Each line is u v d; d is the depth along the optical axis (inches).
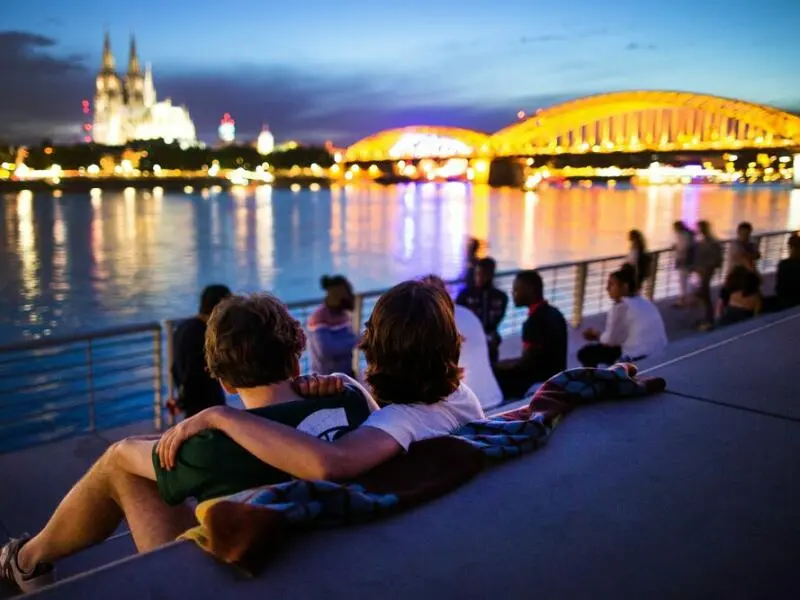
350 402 95.2
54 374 564.1
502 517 85.4
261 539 72.0
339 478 84.0
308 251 2450.8
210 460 82.1
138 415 450.3
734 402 131.4
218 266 2064.5
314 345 257.4
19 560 100.7
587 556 77.9
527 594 70.7
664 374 149.9
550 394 126.4
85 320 1252.5
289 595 69.3
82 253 2358.5
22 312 1317.7
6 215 4527.6
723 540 82.3
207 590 69.8
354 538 79.5
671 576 74.7
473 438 102.4
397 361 94.5
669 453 106.7
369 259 2234.3
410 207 5610.2
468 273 352.5
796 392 138.2
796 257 319.0
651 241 2541.8
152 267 2023.9
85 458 223.0
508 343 409.4
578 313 452.8
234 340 89.1
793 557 79.1
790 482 98.0
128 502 92.7
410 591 70.6
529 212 4532.5
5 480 205.5
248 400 93.4
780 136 6569.9
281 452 80.6
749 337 189.5
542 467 100.2
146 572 72.3
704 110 6983.3
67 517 96.3
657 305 499.8
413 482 89.4
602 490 93.6
